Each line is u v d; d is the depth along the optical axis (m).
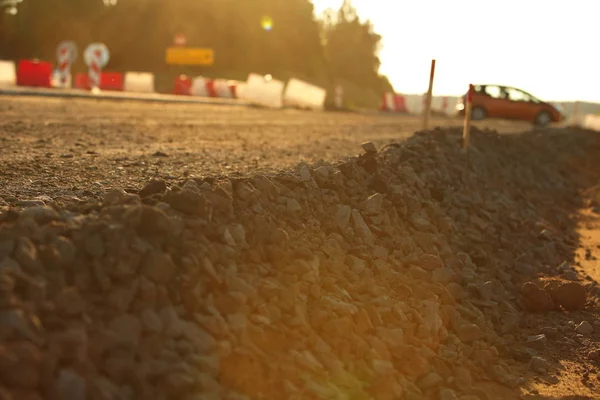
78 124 13.73
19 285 3.00
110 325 3.17
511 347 5.47
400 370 4.30
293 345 3.83
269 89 35.81
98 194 5.71
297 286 4.19
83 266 3.32
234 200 4.60
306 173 5.82
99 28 65.38
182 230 3.85
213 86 37.16
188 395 3.07
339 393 3.67
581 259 8.92
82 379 2.81
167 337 3.29
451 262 6.48
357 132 17.47
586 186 16.00
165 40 65.50
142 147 10.33
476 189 9.92
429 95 11.56
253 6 69.00
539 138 18.03
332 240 5.13
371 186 6.69
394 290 5.25
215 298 3.71
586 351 5.68
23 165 7.46
